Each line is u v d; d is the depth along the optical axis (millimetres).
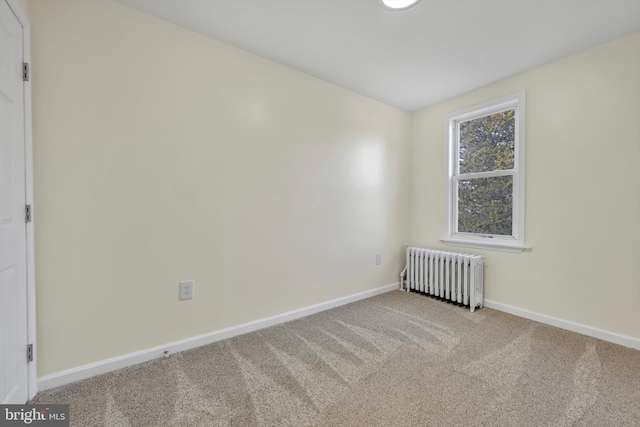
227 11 1727
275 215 2344
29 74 1381
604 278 2072
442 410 1336
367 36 1970
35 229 1437
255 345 1984
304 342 2031
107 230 1643
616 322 2020
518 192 2541
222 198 2064
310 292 2586
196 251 1960
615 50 1998
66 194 1521
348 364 1738
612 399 1408
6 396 1188
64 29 1509
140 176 1741
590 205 2129
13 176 1255
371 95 2961
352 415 1304
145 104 1752
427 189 3293
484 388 1502
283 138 2375
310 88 2539
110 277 1656
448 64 2340
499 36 1961
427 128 3285
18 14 1291
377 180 3131
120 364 1679
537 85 2393
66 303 1531
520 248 2498
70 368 1544
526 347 1950
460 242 2963
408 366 1715
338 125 2756
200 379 1578
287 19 1799
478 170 2900
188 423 1251
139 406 1354
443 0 1620
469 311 2648
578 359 1790
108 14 1631
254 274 2236
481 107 2773
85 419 1268
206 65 1979
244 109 2156
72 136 1533
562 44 2055
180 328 1904
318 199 2623
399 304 2844
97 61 1601
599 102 2074
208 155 1995
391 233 3301
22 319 1318
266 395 1444
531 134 2439
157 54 1789
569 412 1320
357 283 2969
